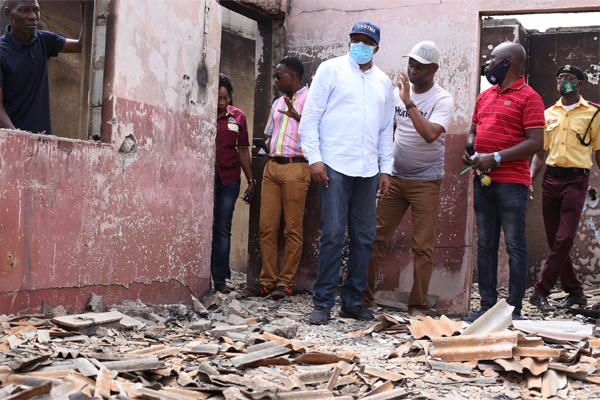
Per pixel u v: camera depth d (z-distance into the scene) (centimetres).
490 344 249
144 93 335
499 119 369
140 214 335
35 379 187
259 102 504
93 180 305
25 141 271
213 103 398
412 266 441
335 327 330
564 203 428
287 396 191
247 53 734
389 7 450
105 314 283
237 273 657
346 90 342
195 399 190
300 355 246
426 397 203
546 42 636
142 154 335
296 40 485
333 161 338
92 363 207
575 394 212
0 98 295
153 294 347
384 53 452
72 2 639
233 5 460
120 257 323
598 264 593
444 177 430
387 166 363
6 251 263
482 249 379
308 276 471
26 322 260
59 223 288
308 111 339
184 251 371
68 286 293
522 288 367
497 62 371
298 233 446
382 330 319
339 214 338
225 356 243
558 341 283
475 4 426
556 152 434
